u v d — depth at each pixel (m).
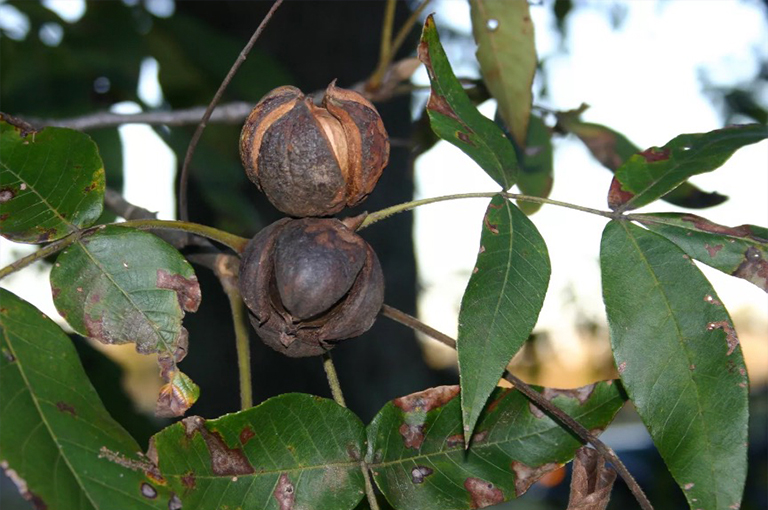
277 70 0.67
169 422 0.73
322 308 0.37
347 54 0.86
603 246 0.39
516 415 0.40
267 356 0.81
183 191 0.45
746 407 0.37
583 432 0.38
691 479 0.37
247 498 0.37
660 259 0.39
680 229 0.40
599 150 0.55
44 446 0.34
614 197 0.40
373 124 0.39
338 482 0.38
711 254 0.40
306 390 0.81
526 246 0.38
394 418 0.39
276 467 0.37
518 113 0.52
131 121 0.56
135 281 0.38
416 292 0.90
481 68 0.51
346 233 0.38
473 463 0.39
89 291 0.38
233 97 0.69
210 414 0.79
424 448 0.39
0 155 0.38
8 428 0.34
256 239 0.39
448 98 0.40
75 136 0.38
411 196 0.90
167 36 0.66
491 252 0.37
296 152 0.38
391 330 0.86
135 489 0.35
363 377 0.84
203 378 0.79
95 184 0.39
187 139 0.62
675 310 0.39
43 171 0.38
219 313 0.80
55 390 0.35
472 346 0.36
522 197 0.39
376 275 0.38
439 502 0.38
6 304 0.35
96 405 0.35
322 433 0.38
